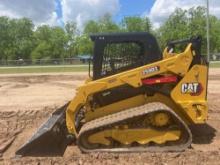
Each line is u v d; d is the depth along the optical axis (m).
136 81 3.34
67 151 3.38
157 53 3.39
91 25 35.38
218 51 31.05
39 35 38.12
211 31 30.30
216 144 3.54
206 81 3.36
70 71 14.95
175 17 30.20
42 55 36.59
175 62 3.34
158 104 3.30
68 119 3.37
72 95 7.58
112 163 2.96
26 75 12.71
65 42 36.81
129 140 3.23
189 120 3.46
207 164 2.91
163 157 3.05
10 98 7.30
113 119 3.21
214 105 5.61
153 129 3.23
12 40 37.81
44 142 3.26
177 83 3.37
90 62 3.67
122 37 3.40
